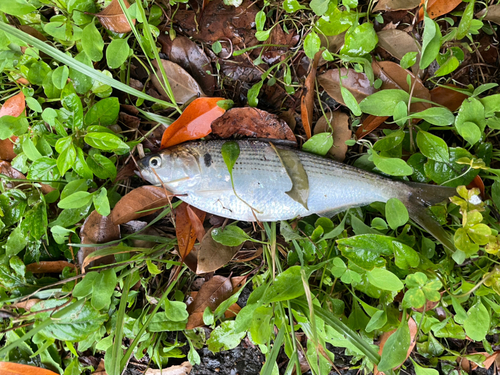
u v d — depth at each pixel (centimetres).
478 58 28
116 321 26
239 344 29
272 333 26
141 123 28
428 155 25
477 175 26
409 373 29
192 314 27
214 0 27
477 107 24
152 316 25
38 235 26
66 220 26
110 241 26
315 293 27
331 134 27
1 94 28
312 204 27
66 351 28
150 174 26
